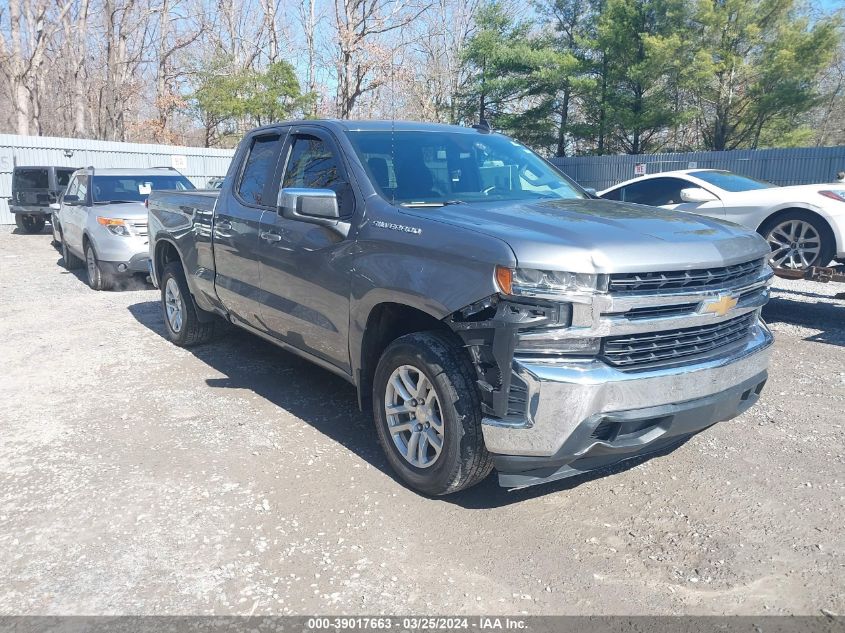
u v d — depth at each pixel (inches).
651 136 1489.9
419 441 147.9
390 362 150.3
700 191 323.3
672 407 130.6
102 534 135.0
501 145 201.3
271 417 194.2
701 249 133.3
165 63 1551.4
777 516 141.5
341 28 1277.1
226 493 150.6
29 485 154.7
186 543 131.8
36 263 519.5
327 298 167.0
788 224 296.2
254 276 198.4
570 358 124.6
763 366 150.5
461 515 142.0
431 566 125.0
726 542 132.6
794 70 1248.2
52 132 1632.6
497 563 126.0
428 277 137.6
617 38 1370.6
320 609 113.5
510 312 124.7
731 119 1375.5
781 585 119.5
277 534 134.8
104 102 1552.7
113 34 1455.5
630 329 125.2
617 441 129.0
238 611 113.0
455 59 1599.4
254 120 1455.5
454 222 140.8
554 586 119.6
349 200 165.5
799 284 406.3
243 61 1535.4
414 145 180.1
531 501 148.1
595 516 142.3
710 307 133.5
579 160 1099.3
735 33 1278.3
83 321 316.2
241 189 212.2
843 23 1251.2
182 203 243.4
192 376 231.1
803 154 868.6
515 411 126.7
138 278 408.5
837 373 233.6
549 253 123.2
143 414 196.7
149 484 154.7
